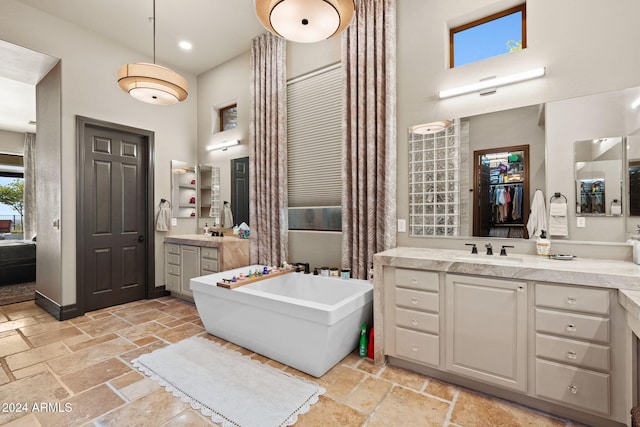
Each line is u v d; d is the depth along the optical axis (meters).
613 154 2.01
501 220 2.39
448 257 2.21
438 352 2.13
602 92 2.04
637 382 1.49
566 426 1.71
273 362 2.44
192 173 4.80
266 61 3.76
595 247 2.06
